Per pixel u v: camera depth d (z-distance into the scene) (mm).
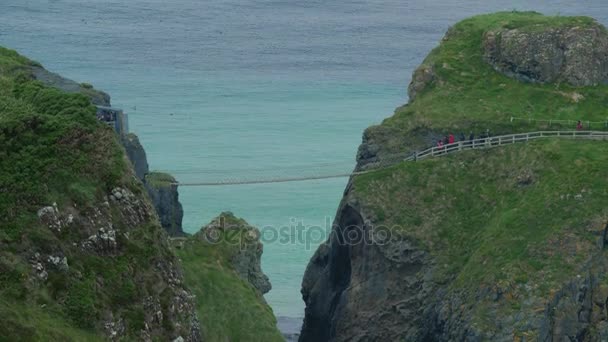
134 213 125188
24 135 124188
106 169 125188
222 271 181750
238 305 175250
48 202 120000
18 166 122000
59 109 128875
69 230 119938
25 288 114562
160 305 121500
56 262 117438
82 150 125312
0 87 135500
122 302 119000
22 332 110125
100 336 115875
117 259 121438
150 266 123125
